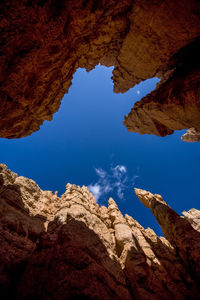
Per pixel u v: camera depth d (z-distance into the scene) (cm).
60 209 1675
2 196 1327
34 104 908
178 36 955
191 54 1080
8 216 1187
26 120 1002
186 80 952
